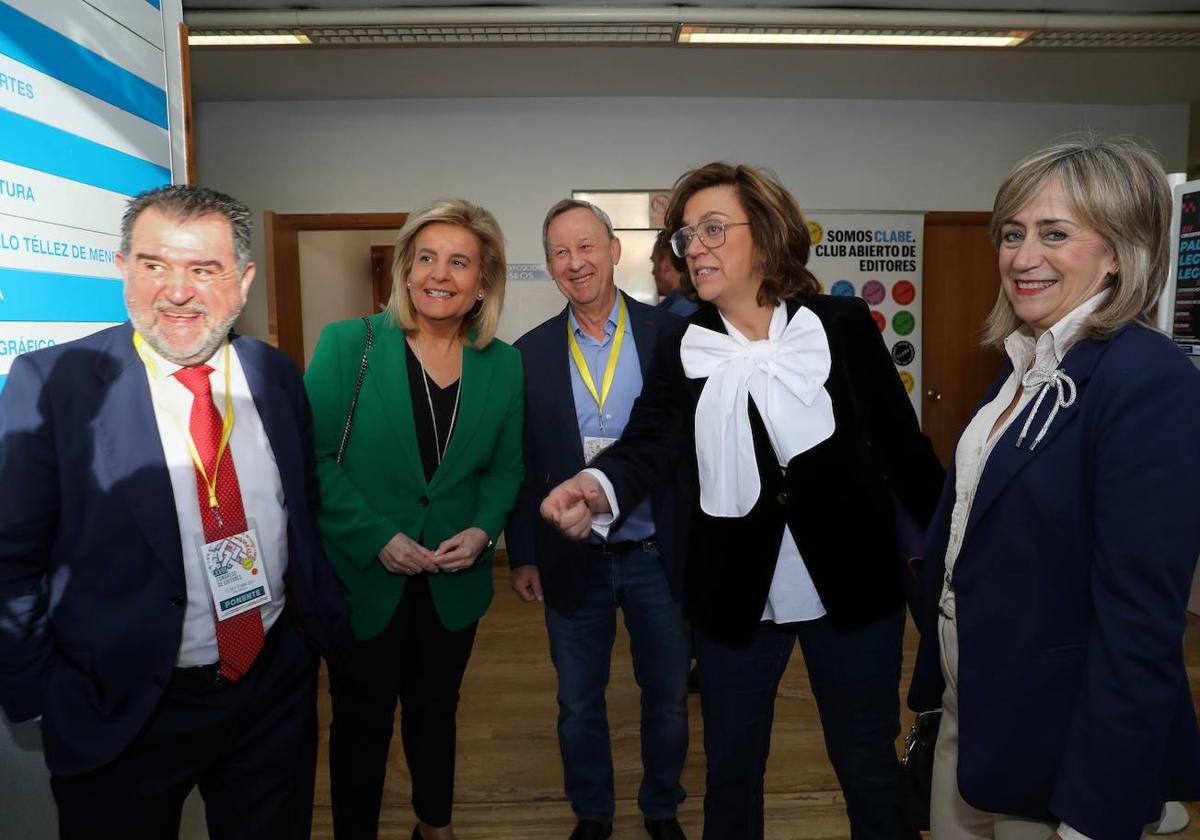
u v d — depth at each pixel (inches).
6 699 43.4
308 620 54.5
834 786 93.9
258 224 199.5
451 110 198.8
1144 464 34.5
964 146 207.3
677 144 201.9
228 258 46.7
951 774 47.4
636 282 203.6
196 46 158.1
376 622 67.6
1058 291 39.6
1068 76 186.9
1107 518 35.5
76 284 55.6
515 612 161.0
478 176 200.2
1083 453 37.4
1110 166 37.6
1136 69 181.9
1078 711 36.4
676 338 63.4
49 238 52.7
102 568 45.0
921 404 214.8
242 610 49.4
